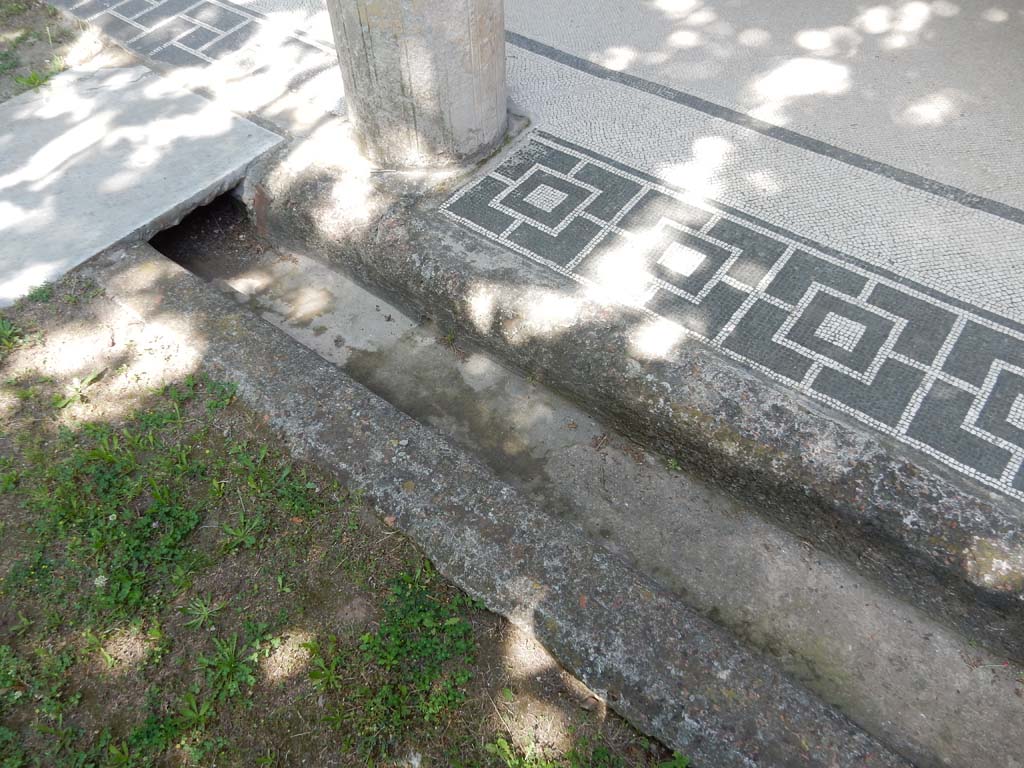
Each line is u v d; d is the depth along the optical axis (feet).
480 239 13.50
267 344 12.04
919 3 18.62
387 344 13.58
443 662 9.01
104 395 11.60
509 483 11.51
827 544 10.36
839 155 14.67
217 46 18.52
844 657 9.61
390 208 13.91
